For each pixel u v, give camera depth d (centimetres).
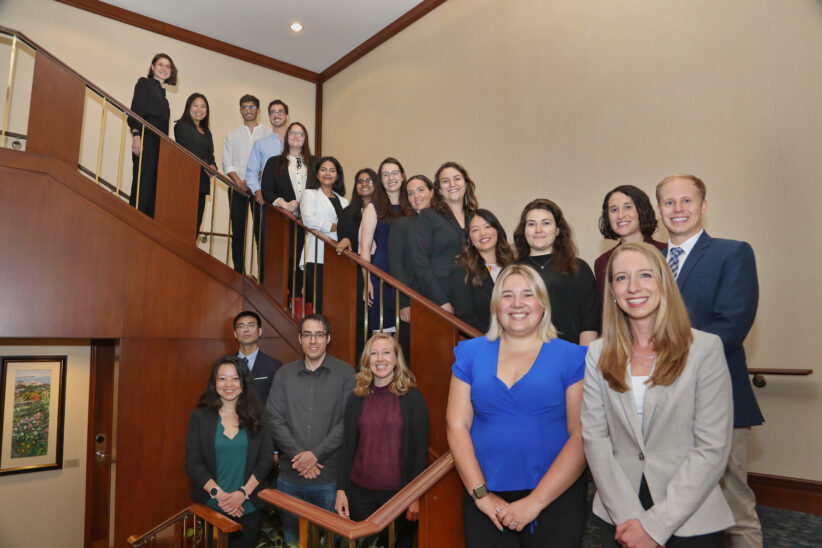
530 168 476
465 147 538
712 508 145
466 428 188
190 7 611
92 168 570
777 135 335
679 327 152
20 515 538
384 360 262
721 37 365
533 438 175
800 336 320
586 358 167
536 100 478
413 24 619
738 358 197
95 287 362
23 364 551
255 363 369
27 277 339
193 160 413
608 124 423
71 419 576
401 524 190
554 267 241
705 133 367
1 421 534
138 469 365
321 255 377
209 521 251
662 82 393
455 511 194
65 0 573
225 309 413
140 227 384
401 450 258
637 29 412
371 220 347
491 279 275
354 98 690
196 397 392
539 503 164
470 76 543
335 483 291
